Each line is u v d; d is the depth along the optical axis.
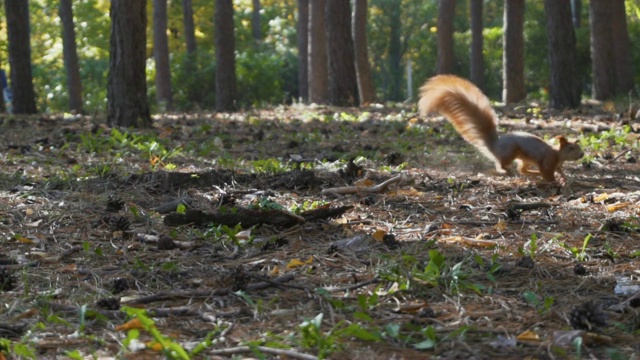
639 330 5.51
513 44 32.84
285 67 53.72
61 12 36.06
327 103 31.50
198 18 53.91
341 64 29.95
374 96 35.69
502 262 7.25
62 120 22.77
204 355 5.10
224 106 33.84
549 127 19.58
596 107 26.33
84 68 49.66
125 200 10.13
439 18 38.31
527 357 5.12
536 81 46.47
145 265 7.29
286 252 7.73
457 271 6.53
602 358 5.11
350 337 5.42
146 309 6.04
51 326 5.73
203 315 5.86
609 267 7.11
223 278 6.55
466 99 12.04
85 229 8.63
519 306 6.13
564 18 25.77
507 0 32.88
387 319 5.79
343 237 8.32
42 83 48.12
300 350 5.17
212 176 11.05
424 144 15.88
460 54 52.97
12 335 5.59
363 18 35.44
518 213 9.20
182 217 8.64
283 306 6.14
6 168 12.55
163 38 40.31
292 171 11.18
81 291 6.58
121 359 5.02
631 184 11.23
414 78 58.03
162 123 21.28
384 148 15.22
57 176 11.41
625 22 32.75
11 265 7.26
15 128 19.86
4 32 45.50
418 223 8.94
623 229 8.38
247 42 55.97
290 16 65.50
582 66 43.06
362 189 10.45
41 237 8.30
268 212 8.60
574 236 8.20
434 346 5.24
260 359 4.93
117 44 19.00
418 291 6.40
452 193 10.62
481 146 12.12
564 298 6.32
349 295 6.36
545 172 11.38
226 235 8.25
